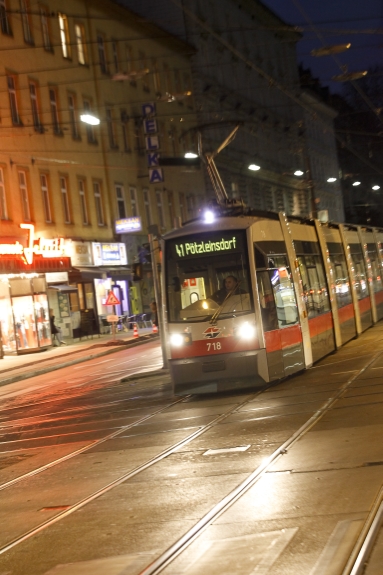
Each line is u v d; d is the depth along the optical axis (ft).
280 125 242.17
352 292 83.51
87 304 146.51
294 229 64.23
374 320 95.30
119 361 98.94
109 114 160.97
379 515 22.27
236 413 44.88
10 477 36.17
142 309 166.40
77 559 22.34
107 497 29.35
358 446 31.78
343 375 54.54
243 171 214.28
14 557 23.36
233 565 19.97
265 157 229.86
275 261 56.95
